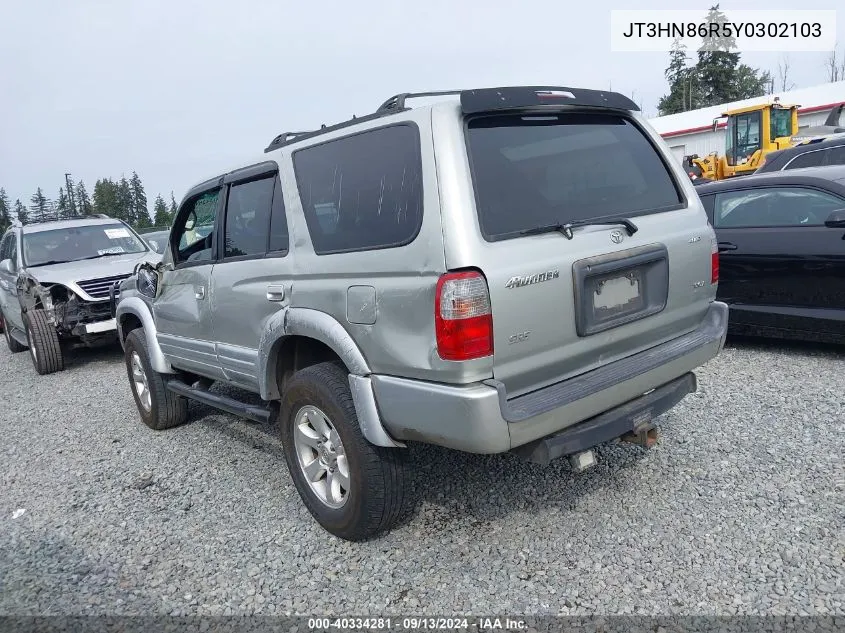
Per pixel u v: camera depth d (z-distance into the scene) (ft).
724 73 185.88
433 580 9.98
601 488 12.25
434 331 8.77
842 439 13.25
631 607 8.99
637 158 11.42
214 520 12.53
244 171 12.77
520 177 9.55
